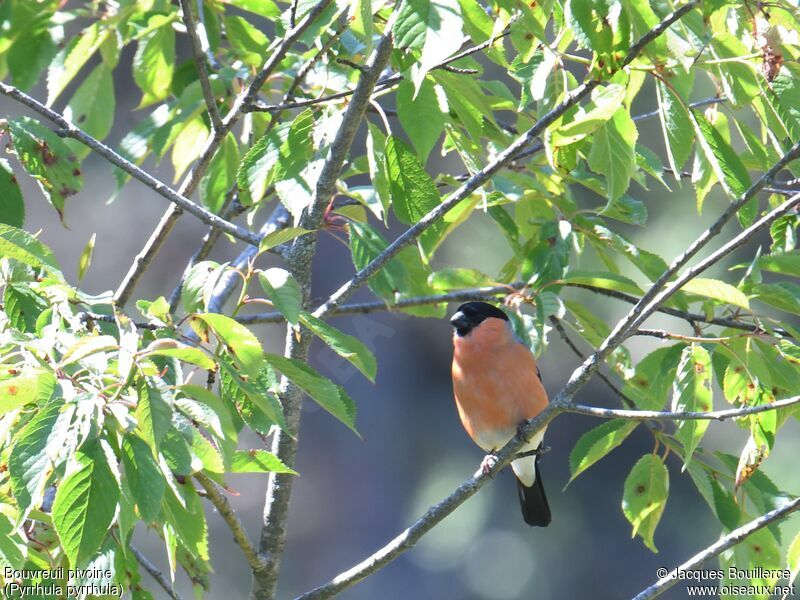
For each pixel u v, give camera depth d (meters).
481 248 19.33
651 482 7.41
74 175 7.13
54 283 5.69
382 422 24.09
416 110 6.61
